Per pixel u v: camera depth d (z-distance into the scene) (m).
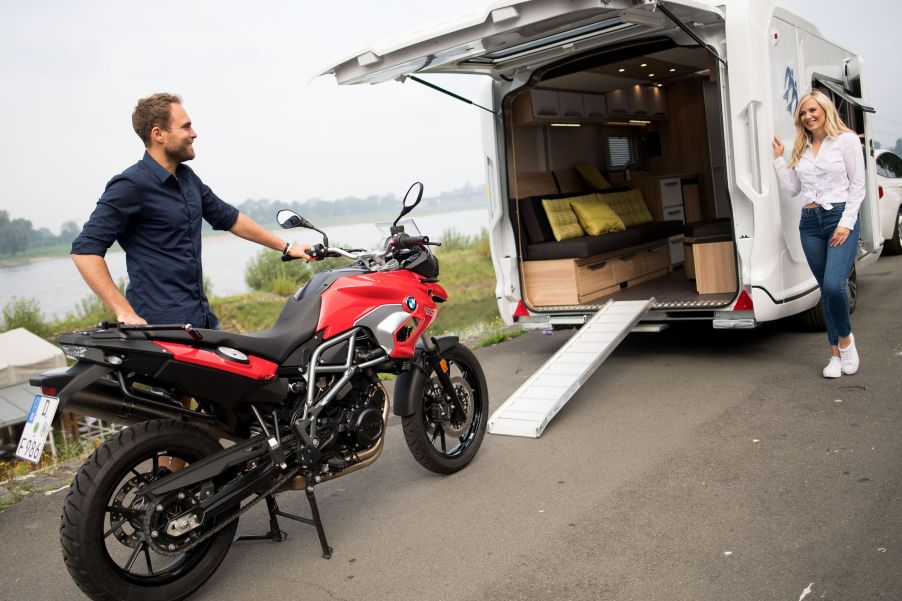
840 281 4.98
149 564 2.96
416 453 4.02
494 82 6.65
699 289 6.68
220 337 3.04
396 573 3.18
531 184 7.96
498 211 6.76
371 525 3.69
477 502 3.81
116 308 3.25
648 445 4.33
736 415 4.68
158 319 3.49
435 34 4.54
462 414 4.24
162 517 2.88
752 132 5.42
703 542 3.11
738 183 5.47
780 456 3.94
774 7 5.80
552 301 7.16
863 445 3.95
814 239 5.20
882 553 2.85
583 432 4.69
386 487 4.17
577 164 9.02
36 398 2.78
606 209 8.32
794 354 5.98
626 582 2.88
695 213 10.42
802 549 2.95
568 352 5.52
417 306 3.85
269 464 3.17
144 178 3.42
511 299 6.87
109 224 3.32
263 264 26.97
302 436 3.23
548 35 4.98
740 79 5.42
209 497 2.96
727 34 5.45
